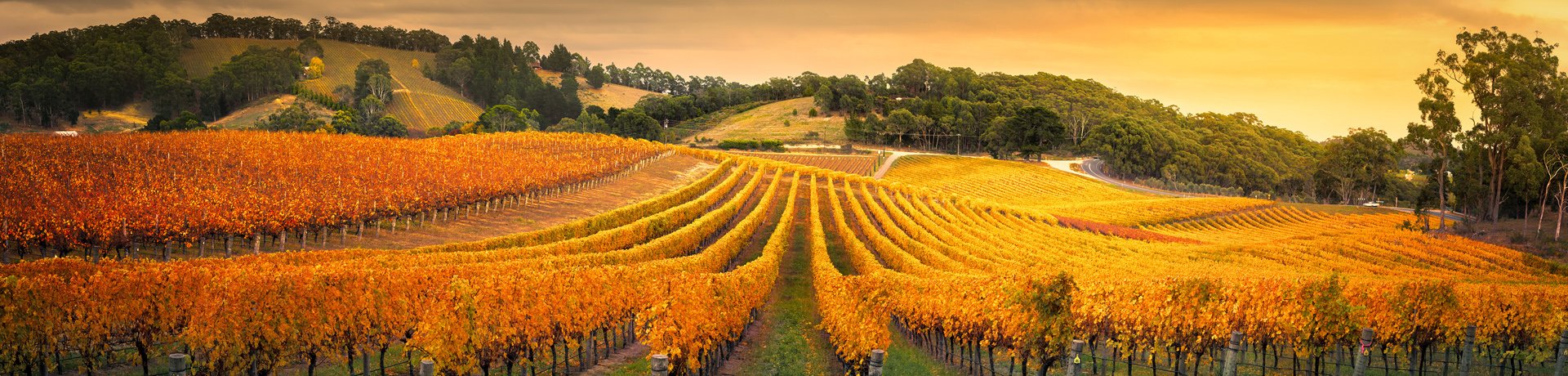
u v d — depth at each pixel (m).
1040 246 74.06
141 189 60.00
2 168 61.91
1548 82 92.44
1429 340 31.16
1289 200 164.50
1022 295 27.12
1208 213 120.69
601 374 29.70
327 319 26.34
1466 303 32.50
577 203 83.75
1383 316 31.03
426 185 69.88
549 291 28.34
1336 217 120.88
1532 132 90.00
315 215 55.47
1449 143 95.12
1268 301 29.72
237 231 49.47
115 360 26.92
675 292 29.81
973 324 30.52
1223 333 29.73
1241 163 193.12
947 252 63.34
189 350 25.73
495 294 26.62
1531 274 72.44
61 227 44.62
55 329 24.20
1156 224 112.88
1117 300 31.56
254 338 24.70
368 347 27.64
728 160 133.88
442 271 33.00
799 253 71.81
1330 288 29.20
